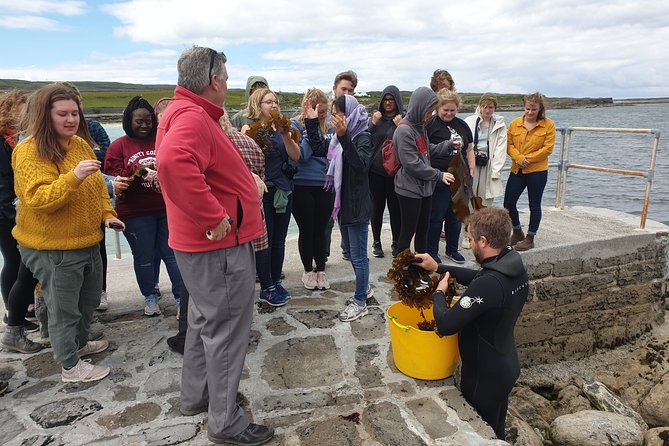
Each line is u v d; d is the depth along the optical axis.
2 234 3.53
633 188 15.32
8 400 3.03
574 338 5.30
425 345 3.15
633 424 4.05
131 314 4.17
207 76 2.41
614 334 5.54
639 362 5.22
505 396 3.02
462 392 3.14
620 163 19.98
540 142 5.25
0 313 4.18
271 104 4.08
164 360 3.48
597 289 5.30
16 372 3.34
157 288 4.45
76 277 3.06
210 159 2.39
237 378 2.63
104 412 2.93
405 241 4.46
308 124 4.04
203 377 2.83
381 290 4.60
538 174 5.29
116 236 5.60
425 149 4.24
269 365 3.43
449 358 3.22
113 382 3.23
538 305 5.02
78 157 3.04
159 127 2.46
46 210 2.79
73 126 2.89
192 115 2.32
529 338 5.08
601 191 15.02
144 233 3.92
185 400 2.88
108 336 3.80
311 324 3.98
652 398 4.58
